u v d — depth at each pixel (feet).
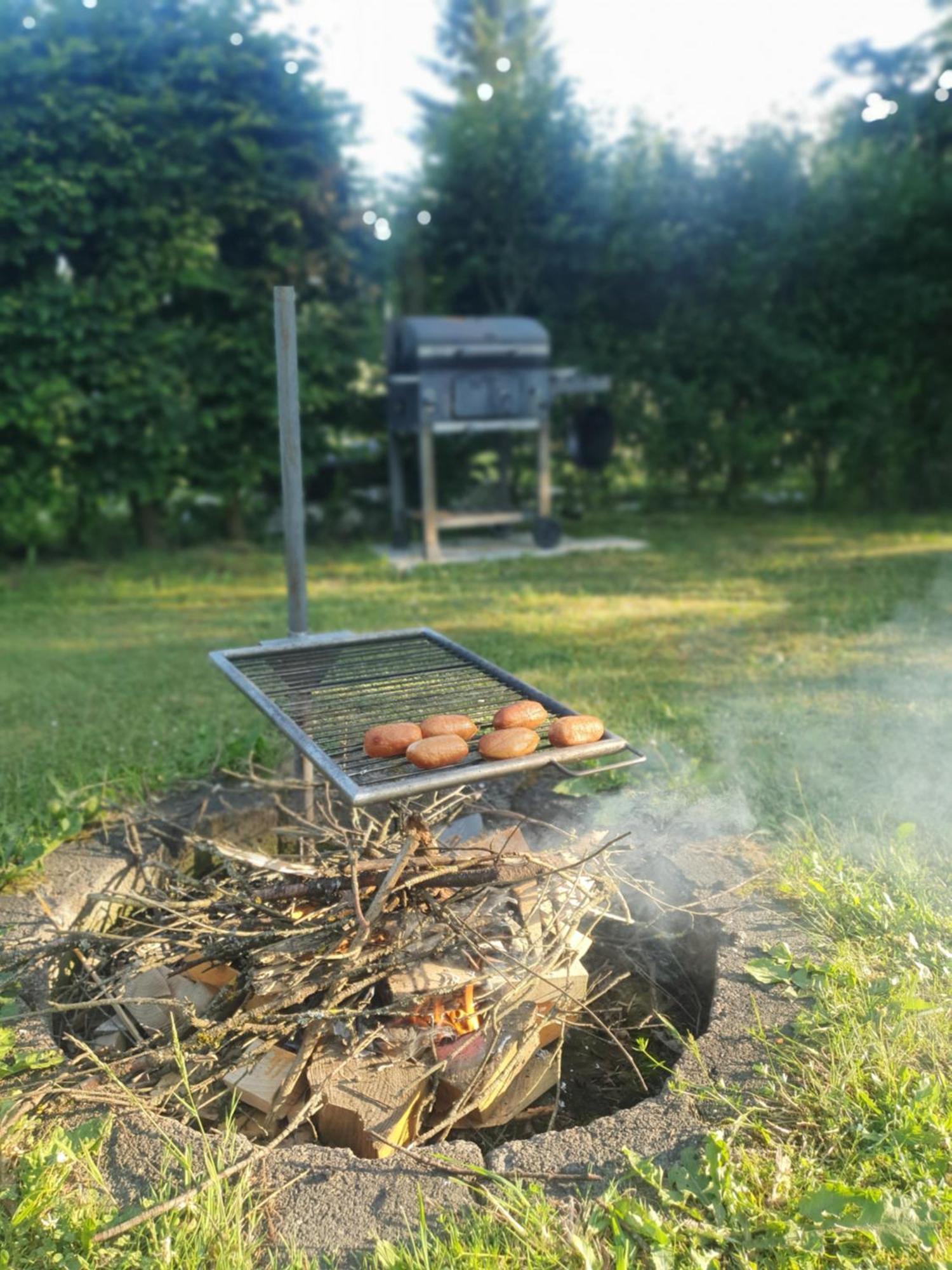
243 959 4.41
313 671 5.11
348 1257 2.93
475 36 54.90
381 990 4.25
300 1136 3.79
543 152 20.30
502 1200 3.06
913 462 21.45
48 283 15.80
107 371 16.22
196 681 10.05
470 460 20.72
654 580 14.94
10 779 7.07
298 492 5.44
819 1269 2.88
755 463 21.35
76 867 5.33
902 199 20.11
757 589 13.92
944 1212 2.97
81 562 17.53
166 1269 2.86
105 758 7.45
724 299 21.06
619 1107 4.27
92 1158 3.29
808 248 20.47
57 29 15.75
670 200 20.74
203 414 17.11
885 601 12.72
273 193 17.07
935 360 21.01
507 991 4.31
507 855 4.76
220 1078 3.93
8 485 16.24
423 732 4.03
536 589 14.57
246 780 6.67
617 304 21.48
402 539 18.67
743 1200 3.02
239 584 15.70
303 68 17.43
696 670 9.61
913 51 36.55
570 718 4.09
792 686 8.87
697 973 4.83
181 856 5.77
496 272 21.24
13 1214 3.06
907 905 4.65
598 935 5.41
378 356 18.94
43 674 10.53
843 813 5.90
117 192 16.22
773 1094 3.48
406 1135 3.81
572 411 21.18
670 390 20.99
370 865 4.53
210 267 16.87
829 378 20.24
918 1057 3.67
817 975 4.10
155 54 16.56
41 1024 3.98
